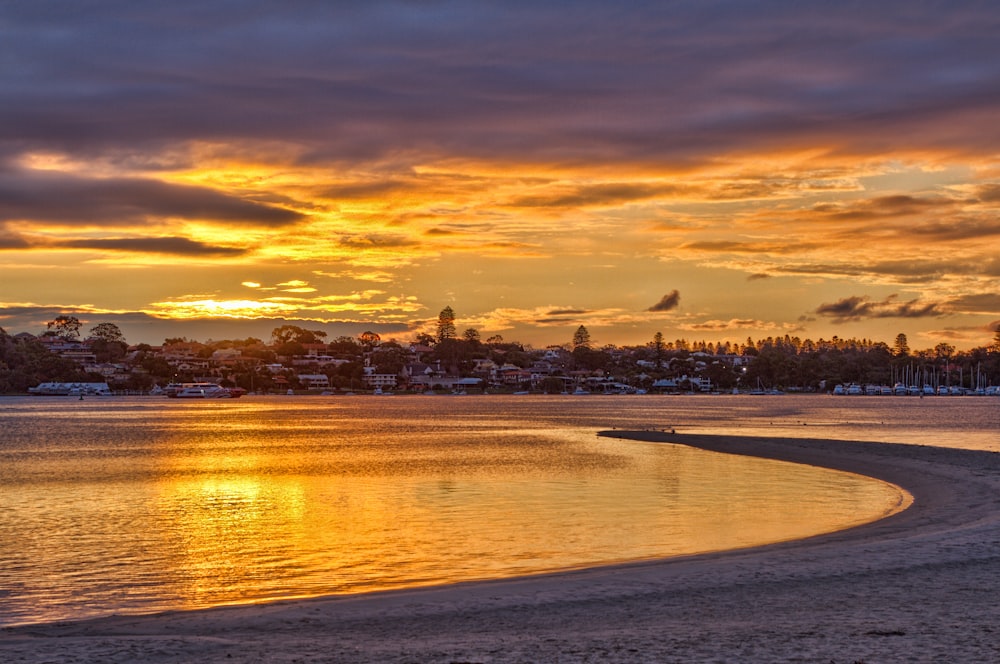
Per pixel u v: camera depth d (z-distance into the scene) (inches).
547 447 3277.6
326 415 7066.9
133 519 1552.7
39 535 1386.6
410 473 2333.9
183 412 7716.5
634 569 982.4
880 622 705.0
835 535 1247.5
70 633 762.8
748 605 780.6
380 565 1143.0
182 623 781.9
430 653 642.8
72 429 4810.5
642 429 4498.0
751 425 5098.4
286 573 1101.7
